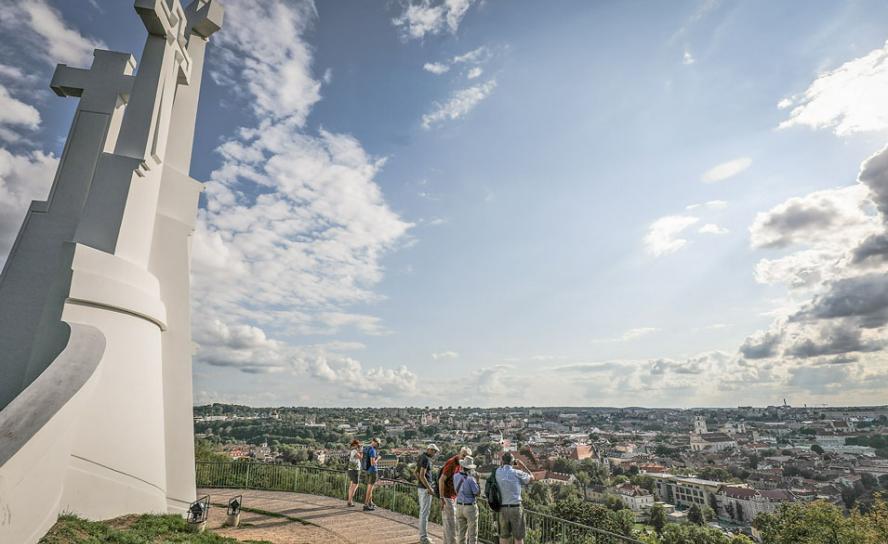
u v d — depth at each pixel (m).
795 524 35.22
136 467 9.49
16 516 5.43
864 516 34.00
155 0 10.98
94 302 9.25
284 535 9.48
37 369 8.40
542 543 8.04
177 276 13.69
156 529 8.30
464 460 7.61
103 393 9.02
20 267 9.92
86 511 8.12
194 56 16.09
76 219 10.59
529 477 7.16
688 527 37.84
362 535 9.51
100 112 11.62
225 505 12.92
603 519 12.76
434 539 9.22
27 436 5.67
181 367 13.16
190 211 14.58
